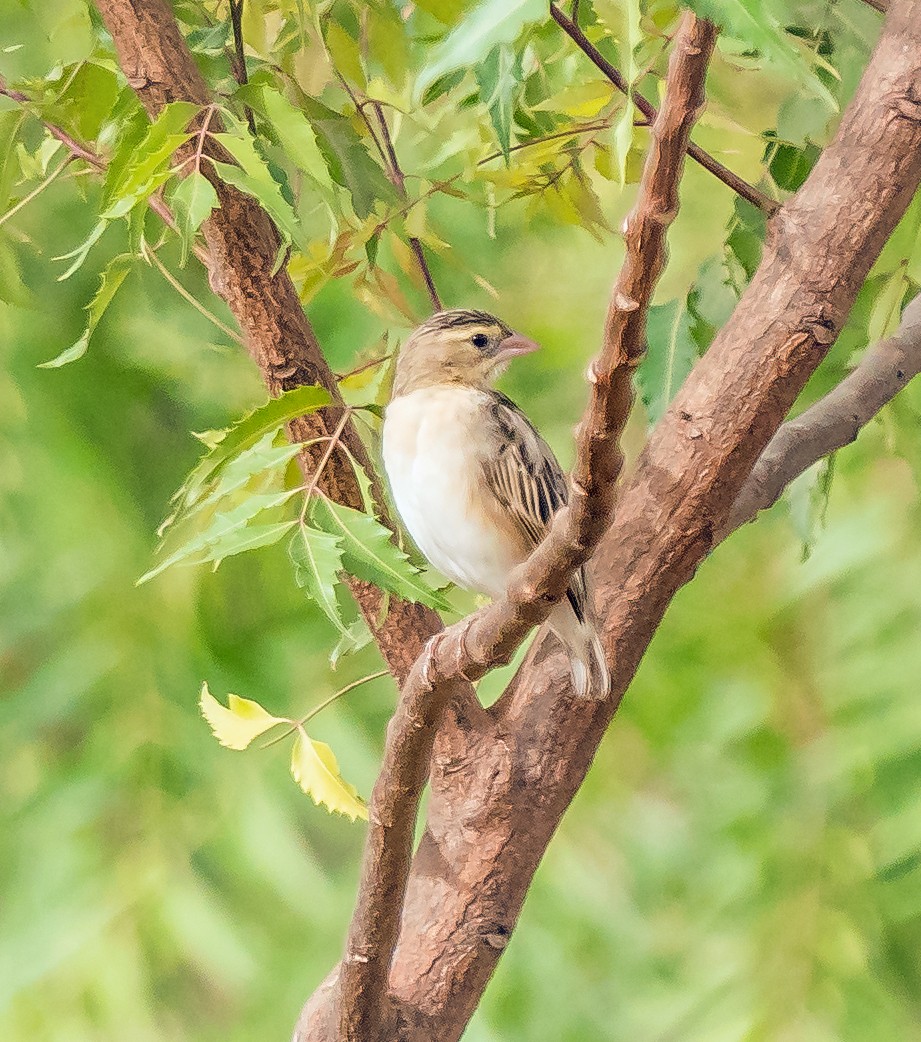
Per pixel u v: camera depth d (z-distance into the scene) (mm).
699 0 3762
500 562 8062
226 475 6078
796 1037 11648
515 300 12500
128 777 11727
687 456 6293
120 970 11609
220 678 11797
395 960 6340
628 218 4039
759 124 9102
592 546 4910
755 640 12148
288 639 12156
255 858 11789
